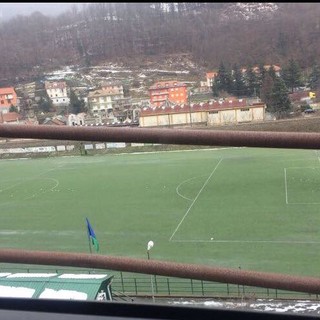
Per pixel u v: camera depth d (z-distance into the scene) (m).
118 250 13.25
